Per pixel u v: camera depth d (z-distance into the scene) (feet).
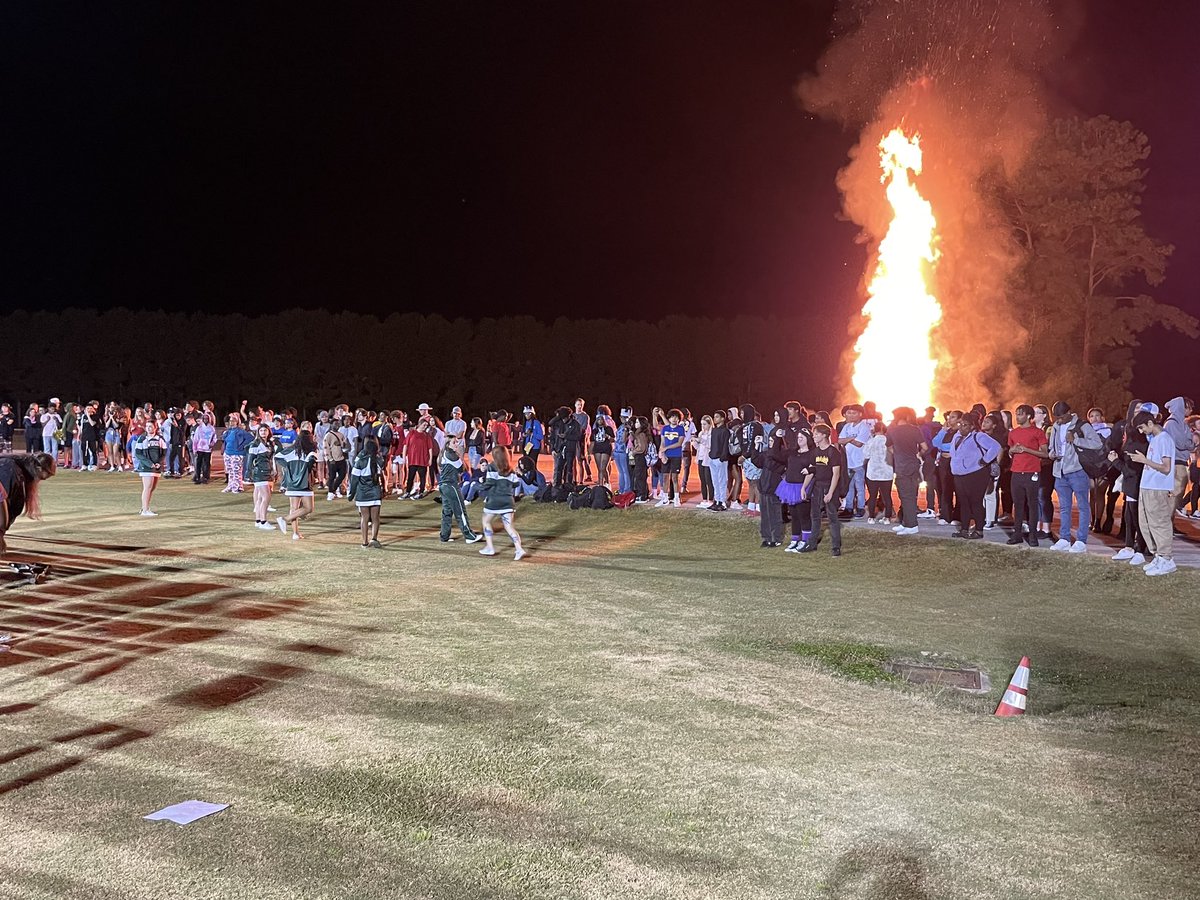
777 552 51.70
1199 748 23.48
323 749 22.68
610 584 42.88
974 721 25.40
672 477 67.92
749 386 154.71
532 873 17.11
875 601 40.09
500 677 28.45
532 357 160.35
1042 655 32.19
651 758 22.36
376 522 52.39
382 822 19.02
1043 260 131.23
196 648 31.09
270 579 42.55
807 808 19.76
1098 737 24.25
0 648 30.73
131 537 53.78
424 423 76.02
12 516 36.63
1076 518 59.88
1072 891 16.51
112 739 23.21
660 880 16.88
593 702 26.32
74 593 38.91
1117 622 36.81
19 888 16.43
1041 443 48.44
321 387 164.25
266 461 58.65
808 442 51.08
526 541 55.42
